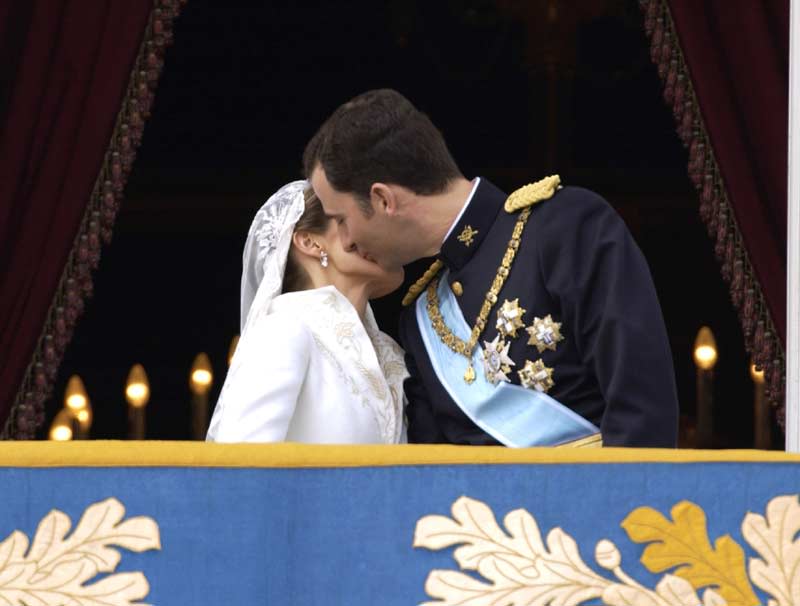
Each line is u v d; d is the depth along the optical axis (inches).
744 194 697.0
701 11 705.6
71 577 321.1
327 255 466.6
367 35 1738.4
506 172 1759.4
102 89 745.0
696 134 708.0
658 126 1739.7
